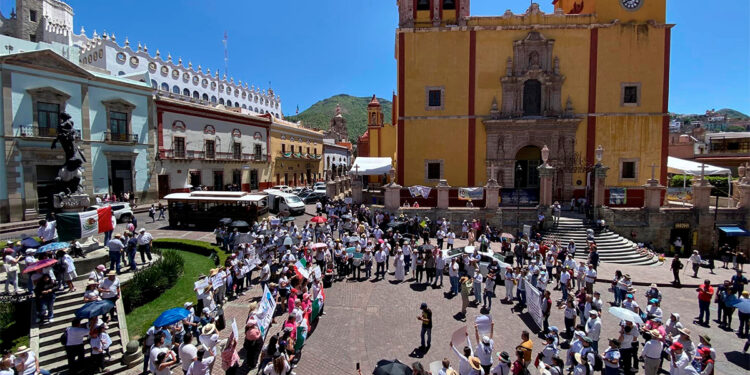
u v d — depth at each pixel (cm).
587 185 3050
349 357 1158
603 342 1270
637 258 2314
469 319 1406
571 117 3167
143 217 3272
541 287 1530
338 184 4553
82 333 1070
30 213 2823
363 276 1895
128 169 3512
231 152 4653
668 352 1065
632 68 3155
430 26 3309
